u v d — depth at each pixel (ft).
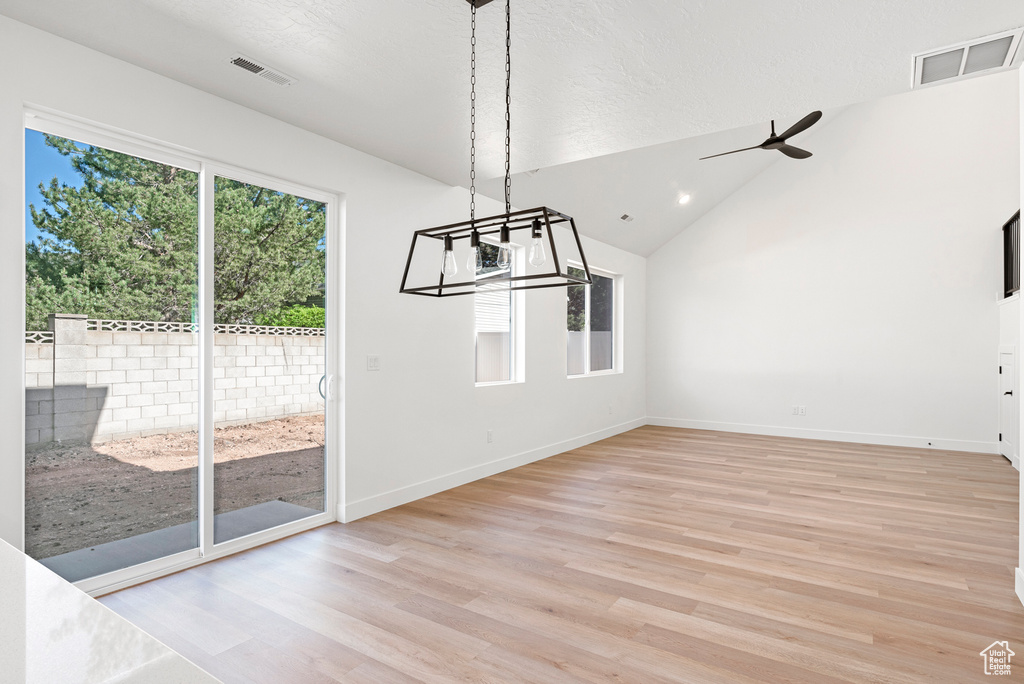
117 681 1.79
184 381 9.68
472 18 7.38
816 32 7.88
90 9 7.19
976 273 19.97
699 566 9.71
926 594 8.58
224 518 10.26
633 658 6.85
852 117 21.97
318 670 6.57
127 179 8.91
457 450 15.29
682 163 19.92
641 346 26.22
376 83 9.29
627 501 13.75
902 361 21.17
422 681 6.38
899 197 21.18
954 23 7.63
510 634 7.42
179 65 8.70
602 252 22.81
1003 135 19.62
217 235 10.11
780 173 23.47
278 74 9.00
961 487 15.03
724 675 6.48
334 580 9.11
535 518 12.41
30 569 3.00
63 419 8.20
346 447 12.17
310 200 11.72
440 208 14.79
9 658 1.97
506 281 6.28
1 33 7.34
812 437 22.77
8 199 7.41
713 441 22.16
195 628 7.55
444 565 9.76
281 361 11.21
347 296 12.20
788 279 23.32
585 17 7.41
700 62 8.71
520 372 18.11
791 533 11.41
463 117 10.73
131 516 8.97
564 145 12.25
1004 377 18.76
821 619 7.81
